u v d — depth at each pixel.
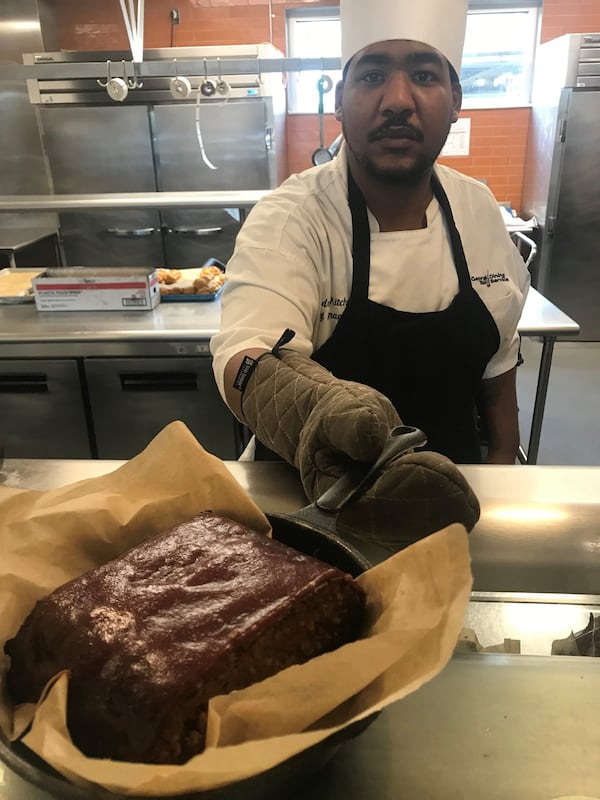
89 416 2.08
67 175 3.70
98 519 0.48
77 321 2.05
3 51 3.80
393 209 1.08
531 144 4.05
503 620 0.59
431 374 1.12
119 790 0.29
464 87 4.11
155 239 3.78
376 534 0.55
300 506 0.72
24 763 0.32
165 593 0.39
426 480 0.53
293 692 0.32
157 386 2.03
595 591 0.62
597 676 0.46
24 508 0.48
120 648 0.35
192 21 3.96
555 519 0.67
